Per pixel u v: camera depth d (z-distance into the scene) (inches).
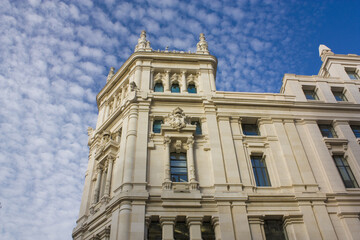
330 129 1376.7
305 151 1240.2
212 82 1441.9
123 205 975.0
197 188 1055.6
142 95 1316.4
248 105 1357.0
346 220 1023.0
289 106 1384.1
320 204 1052.5
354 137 1318.9
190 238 944.3
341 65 1679.4
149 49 1565.0
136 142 1161.4
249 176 1130.0
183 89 1405.0
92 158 1451.8
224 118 1290.6
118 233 925.8
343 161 1254.9
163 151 1165.7
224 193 1038.4
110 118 1432.1
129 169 1076.5
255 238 961.5
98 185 1266.0
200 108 1333.7
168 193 1020.5
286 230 1014.4
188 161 1139.9
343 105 1429.6
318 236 976.3
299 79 1544.0
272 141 1248.8
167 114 1290.6
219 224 968.3
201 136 1226.0
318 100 1451.8
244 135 1259.2
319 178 1155.3
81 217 1241.4
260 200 1046.4
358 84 1573.6
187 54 1514.5
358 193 1106.1
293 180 1119.6
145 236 937.5
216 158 1143.0
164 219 970.1
